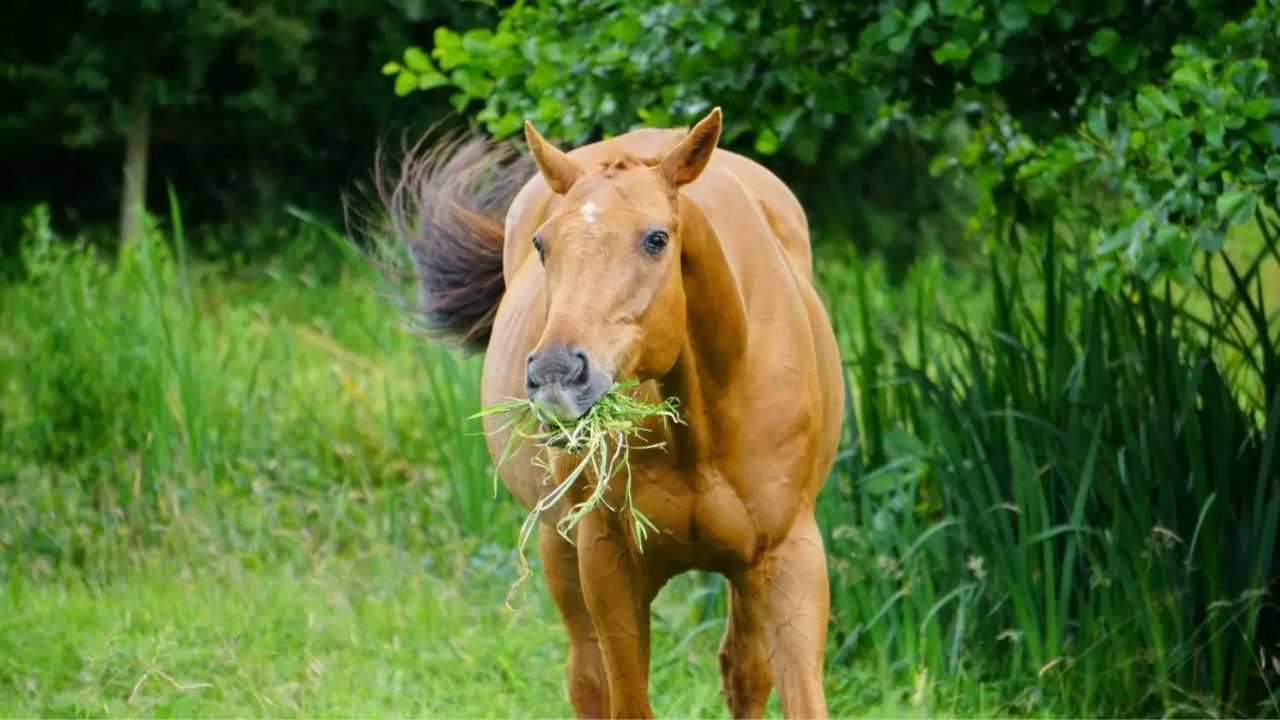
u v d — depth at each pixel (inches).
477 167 391.9
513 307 332.8
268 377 634.2
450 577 492.7
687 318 273.4
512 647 423.8
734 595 330.3
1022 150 450.0
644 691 299.0
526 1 465.7
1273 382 392.5
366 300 855.1
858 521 429.4
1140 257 352.8
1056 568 402.0
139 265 638.5
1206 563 378.3
